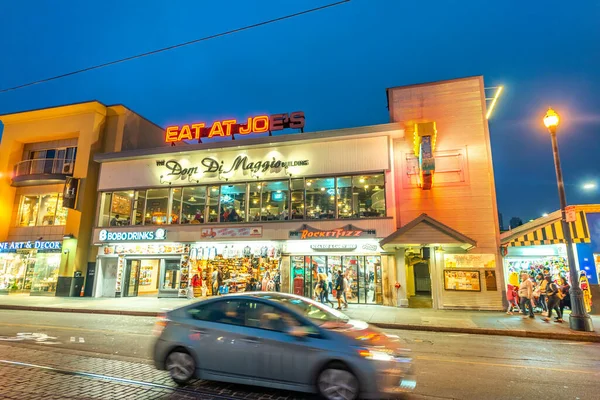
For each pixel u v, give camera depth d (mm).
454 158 18844
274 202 20797
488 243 17734
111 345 8781
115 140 25297
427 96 19734
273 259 20078
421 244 16406
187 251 21609
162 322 6160
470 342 10312
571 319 12062
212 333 5699
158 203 22938
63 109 25516
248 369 5379
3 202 25906
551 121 13477
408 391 5176
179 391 5480
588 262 16094
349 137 19938
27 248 24781
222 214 21562
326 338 5160
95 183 24844
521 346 9820
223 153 22109
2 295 23797
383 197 19156
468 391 5730
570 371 7066
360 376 4844
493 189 18172
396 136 19656
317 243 19594
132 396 5207
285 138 20562
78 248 23312
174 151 22609
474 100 19172
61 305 18234
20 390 5344
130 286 22859
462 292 17516
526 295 14852
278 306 5625
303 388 5082
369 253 18812
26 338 9602
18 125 26797
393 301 18094
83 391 5352
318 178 20266
